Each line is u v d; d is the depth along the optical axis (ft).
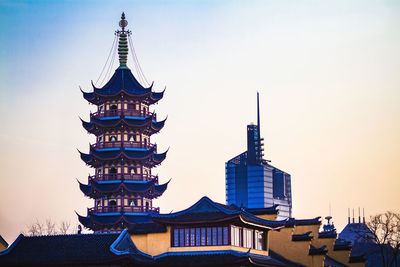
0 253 363.15
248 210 437.58
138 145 571.28
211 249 358.23
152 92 588.50
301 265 422.00
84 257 348.59
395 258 586.86
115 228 556.10
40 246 368.27
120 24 609.83
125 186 556.92
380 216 592.60
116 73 592.60
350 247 503.61
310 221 485.97
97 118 570.05
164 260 359.25
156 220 369.50
